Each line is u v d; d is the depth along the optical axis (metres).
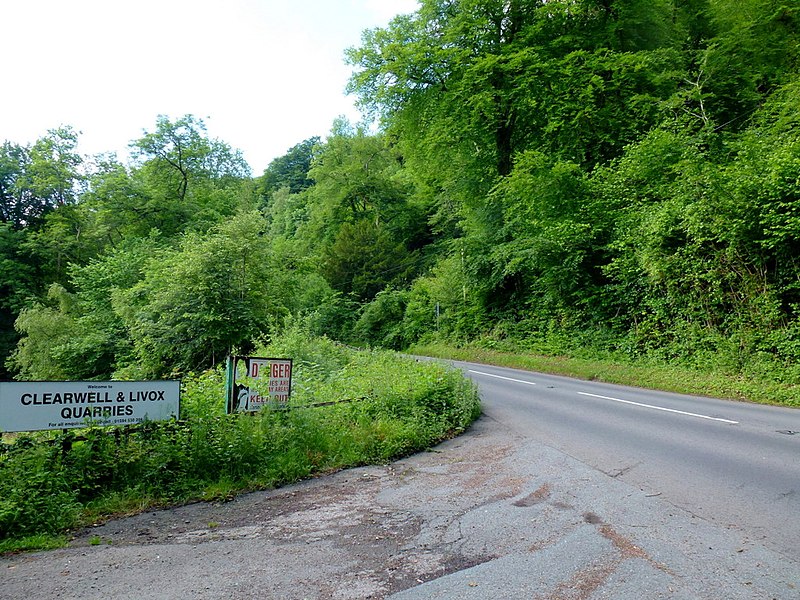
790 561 4.05
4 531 5.28
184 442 7.12
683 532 4.68
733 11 26.05
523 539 4.71
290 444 7.94
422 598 3.68
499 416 11.45
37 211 43.12
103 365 26.27
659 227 17.73
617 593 3.62
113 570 4.37
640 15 25.03
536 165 22.30
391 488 6.78
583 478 6.53
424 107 28.20
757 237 15.07
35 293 38.97
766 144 16.44
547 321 26.08
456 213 38.50
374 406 9.97
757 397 12.69
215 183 42.31
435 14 27.39
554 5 24.78
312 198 60.16
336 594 3.81
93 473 6.41
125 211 35.88
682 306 17.97
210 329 17.34
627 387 15.95
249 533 5.26
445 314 35.81
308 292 44.28
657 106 23.08
